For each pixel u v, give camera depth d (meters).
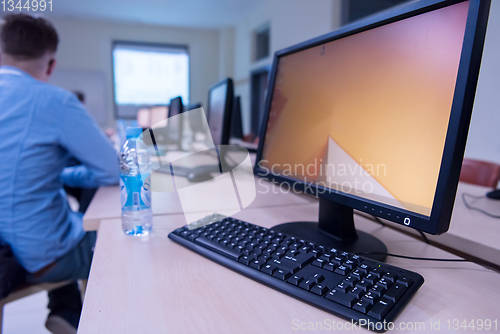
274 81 0.83
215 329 0.39
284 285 0.46
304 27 4.62
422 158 0.48
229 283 0.49
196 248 0.60
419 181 0.48
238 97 2.58
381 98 0.55
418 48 0.50
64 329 1.11
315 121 0.68
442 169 0.45
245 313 0.42
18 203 0.98
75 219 1.18
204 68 7.15
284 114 0.78
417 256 0.59
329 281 0.45
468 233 0.67
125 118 6.70
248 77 6.35
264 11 5.62
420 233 0.71
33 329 1.53
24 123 0.99
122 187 0.73
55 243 1.04
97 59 6.39
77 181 1.25
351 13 4.05
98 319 0.41
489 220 0.76
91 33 6.32
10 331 1.52
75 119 1.06
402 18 0.52
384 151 0.54
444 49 0.46
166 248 0.62
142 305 0.43
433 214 0.45
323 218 0.69
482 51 0.43
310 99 0.70
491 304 0.44
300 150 0.72
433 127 0.47
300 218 0.81
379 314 0.39
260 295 0.46
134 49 6.62
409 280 0.45
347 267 0.48
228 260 0.54
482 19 0.42
